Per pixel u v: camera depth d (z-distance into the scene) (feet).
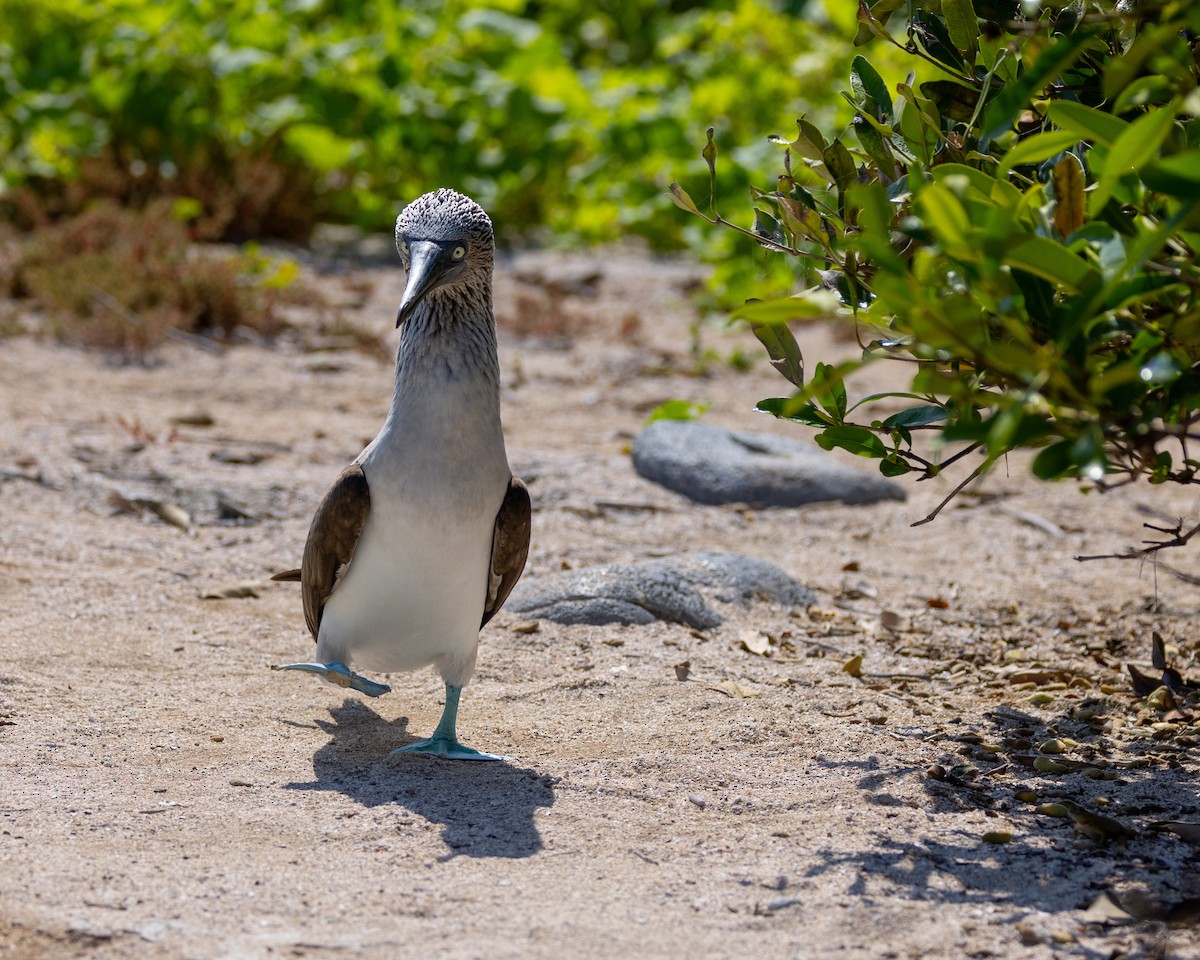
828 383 17.62
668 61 125.90
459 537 26.17
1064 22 22.54
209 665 32.63
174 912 20.83
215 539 41.96
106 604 35.94
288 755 27.73
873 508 48.32
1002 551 44.70
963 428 17.78
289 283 72.69
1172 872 22.94
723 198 90.22
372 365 64.13
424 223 25.89
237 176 84.53
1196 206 16.81
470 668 27.84
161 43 86.28
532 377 64.54
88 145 84.02
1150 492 50.42
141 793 25.41
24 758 26.71
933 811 25.36
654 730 29.37
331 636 27.50
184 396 57.47
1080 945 20.52
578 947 20.20
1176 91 20.44
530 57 98.22
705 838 24.21
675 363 68.18
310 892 21.70
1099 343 19.16
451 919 20.97
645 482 49.29
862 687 32.40
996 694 32.19
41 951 19.62
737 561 39.60
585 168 98.53
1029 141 18.47
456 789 26.17
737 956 20.04
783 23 115.34
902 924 21.07
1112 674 33.68
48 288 65.36
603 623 35.81
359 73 89.35
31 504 43.34
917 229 18.74
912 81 25.95
